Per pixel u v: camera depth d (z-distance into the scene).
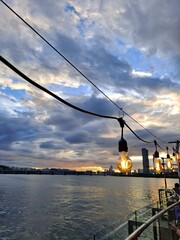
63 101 2.94
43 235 32.28
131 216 7.11
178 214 6.02
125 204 64.44
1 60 2.00
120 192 108.81
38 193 95.12
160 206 8.59
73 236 31.75
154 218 3.47
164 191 11.29
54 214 48.09
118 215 47.44
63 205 61.81
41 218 43.69
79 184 196.62
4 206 56.84
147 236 5.03
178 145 13.08
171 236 4.89
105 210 54.16
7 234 32.53
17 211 50.53
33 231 34.38
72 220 42.22
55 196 84.25
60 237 31.34
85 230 34.97
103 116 3.74
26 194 88.69
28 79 2.34
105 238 6.09
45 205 60.91
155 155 8.95
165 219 5.09
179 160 13.14
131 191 115.50
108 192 108.56
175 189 9.29
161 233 4.97
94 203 66.88
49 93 2.68
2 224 38.16
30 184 173.88
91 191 114.31
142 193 103.12
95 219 43.22
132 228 6.60
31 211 51.06
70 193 99.81
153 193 102.88
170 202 8.62
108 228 6.34
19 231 34.28
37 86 2.46
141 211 7.53
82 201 71.06
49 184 180.62
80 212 51.06
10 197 76.44
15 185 154.25
